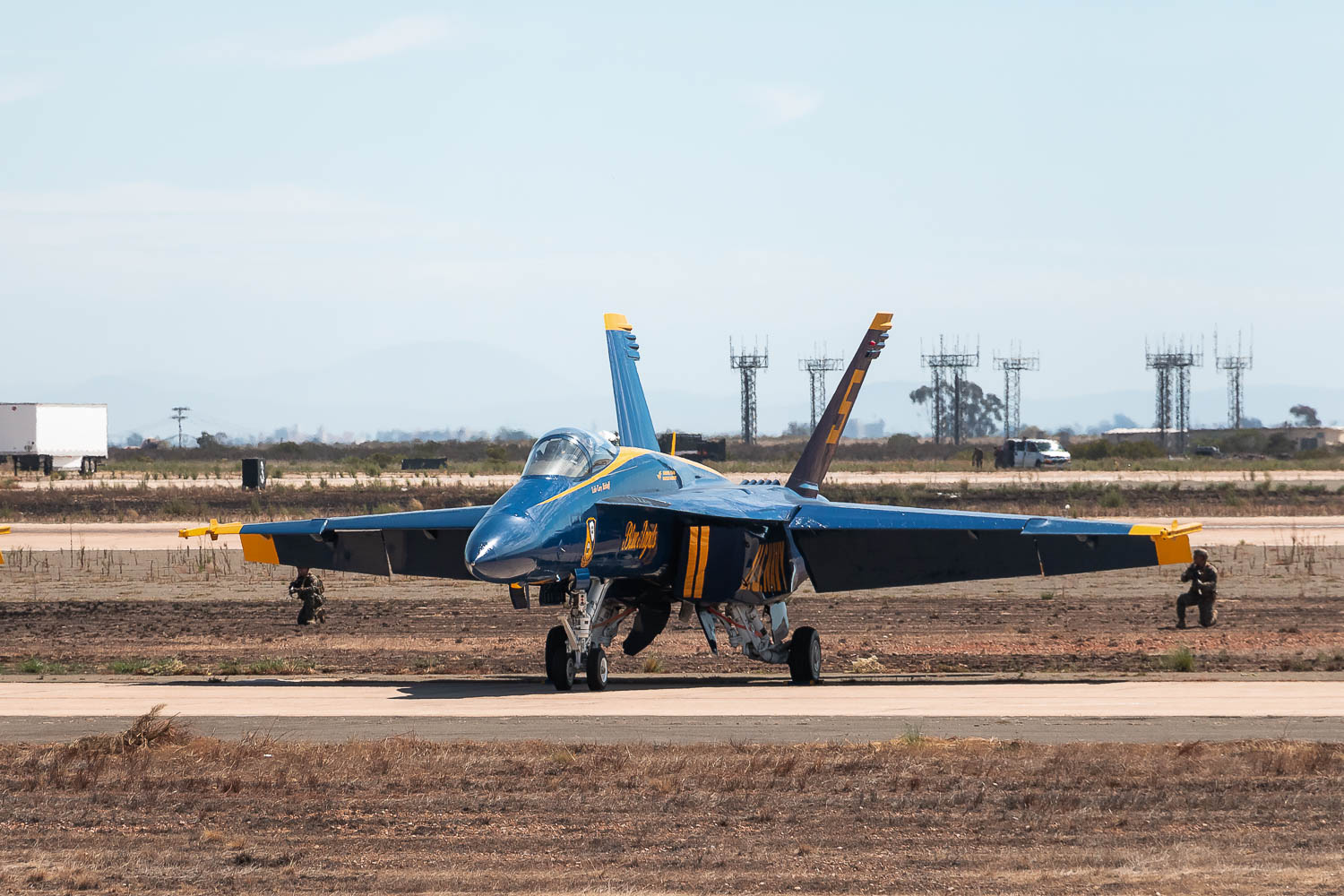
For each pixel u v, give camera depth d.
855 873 38.44
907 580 89.81
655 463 90.56
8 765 54.19
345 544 92.44
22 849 41.94
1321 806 45.34
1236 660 91.38
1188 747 54.31
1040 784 48.94
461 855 40.72
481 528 72.81
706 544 84.75
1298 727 60.50
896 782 49.47
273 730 62.91
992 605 131.50
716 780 49.97
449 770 52.41
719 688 81.56
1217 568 158.62
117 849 41.72
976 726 62.16
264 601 140.88
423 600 141.38
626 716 67.00
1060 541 84.00
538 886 37.50
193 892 37.38
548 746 56.62
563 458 80.12
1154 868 38.22
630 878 38.12
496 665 95.00
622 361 106.69
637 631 94.56
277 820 45.19
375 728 63.56
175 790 49.53
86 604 138.12
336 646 106.44
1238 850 40.16
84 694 77.00
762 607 91.19
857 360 107.81
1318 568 157.25
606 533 79.50
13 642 109.06
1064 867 38.56
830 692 78.25
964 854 40.28
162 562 182.75
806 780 50.00
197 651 103.12
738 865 39.34
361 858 40.47
